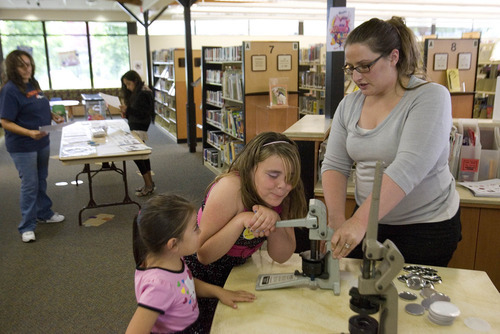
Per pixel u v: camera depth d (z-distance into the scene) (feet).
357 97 5.37
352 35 4.65
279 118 15.33
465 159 8.47
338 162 5.59
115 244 12.18
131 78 17.07
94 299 9.21
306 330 3.64
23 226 12.39
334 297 4.12
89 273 10.43
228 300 4.09
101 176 19.84
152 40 41.83
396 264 2.94
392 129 4.76
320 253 4.33
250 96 15.37
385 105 4.89
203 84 21.58
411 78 4.84
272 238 4.67
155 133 32.55
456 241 5.28
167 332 4.25
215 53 19.60
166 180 19.08
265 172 4.17
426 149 4.35
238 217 4.30
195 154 24.82
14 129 11.25
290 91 15.72
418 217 5.10
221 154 19.84
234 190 4.42
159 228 4.05
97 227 13.48
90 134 15.85
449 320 3.59
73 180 19.07
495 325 3.63
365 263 3.01
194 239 4.25
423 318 3.73
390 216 5.23
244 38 44.39
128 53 45.37
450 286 4.27
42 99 11.96
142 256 4.30
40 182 13.28
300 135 8.43
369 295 3.11
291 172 4.18
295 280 4.30
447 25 47.96
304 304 4.02
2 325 8.24
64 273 10.44
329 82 10.44
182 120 28.22
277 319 3.80
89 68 44.57
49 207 13.74
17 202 16.17
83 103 41.68
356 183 5.45
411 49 4.74
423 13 33.96
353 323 3.14
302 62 28.25
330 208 5.22
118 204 14.34
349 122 5.33
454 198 5.25
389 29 4.57
